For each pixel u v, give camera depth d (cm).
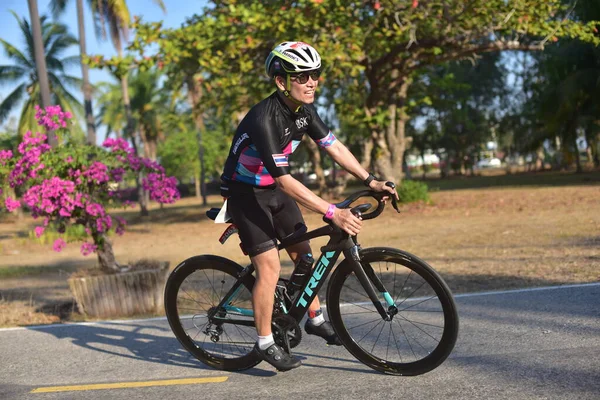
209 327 510
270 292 457
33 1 2139
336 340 475
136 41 2005
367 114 2598
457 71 5588
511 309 627
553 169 7281
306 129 456
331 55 1927
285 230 466
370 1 2131
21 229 3222
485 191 3466
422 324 448
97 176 822
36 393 471
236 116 2786
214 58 2005
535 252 1058
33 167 809
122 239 2261
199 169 7081
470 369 446
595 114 3966
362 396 409
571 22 2202
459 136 7050
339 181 3459
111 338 632
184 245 1878
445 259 1077
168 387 465
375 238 1554
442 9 2120
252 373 488
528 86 5881
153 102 5956
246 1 2127
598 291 674
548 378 413
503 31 2231
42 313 833
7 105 4403
